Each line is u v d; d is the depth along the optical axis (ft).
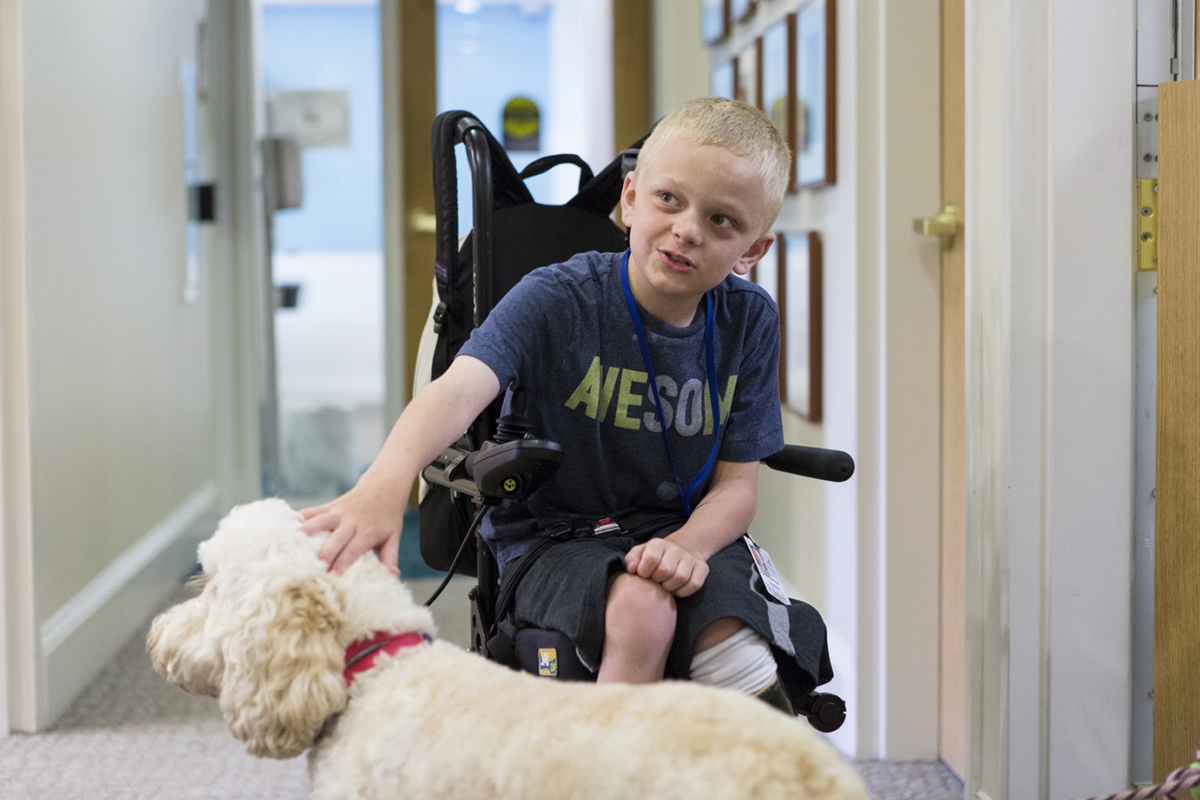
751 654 3.77
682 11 12.82
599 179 5.41
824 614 7.82
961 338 6.51
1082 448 5.36
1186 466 4.88
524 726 2.68
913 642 6.93
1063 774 5.45
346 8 14.28
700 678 3.76
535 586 3.97
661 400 4.31
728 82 10.66
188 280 11.60
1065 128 5.26
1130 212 5.29
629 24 14.37
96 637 8.38
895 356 6.79
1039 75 5.29
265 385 13.82
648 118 14.43
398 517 3.48
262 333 13.73
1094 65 5.25
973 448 5.75
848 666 7.16
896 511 6.86
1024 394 5.38
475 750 2.70
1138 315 5.36
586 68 15.16
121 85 9.36
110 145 9.02
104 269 8.81
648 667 3.72
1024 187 5.32
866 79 6.77
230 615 2.95
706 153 3.97
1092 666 5.42
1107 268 5.31
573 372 4.26
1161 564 4.96
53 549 7.64
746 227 4.06
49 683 7.41
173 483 11.09
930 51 6.67
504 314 4.16
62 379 7.82
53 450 7.64
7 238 7.05
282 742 2.91
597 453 4.32
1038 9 5.26
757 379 4.54
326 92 14.33
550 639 3.91
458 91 15.14
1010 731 5.47
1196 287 4.83
